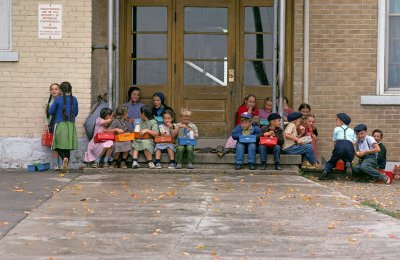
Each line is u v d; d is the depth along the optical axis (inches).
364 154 626.2
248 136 619.8
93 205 460.4
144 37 700.7
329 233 386.3
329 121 683.4
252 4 699.4
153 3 700.0
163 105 673.6
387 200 519.5
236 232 386.9
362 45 681.0
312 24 682.8
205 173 612.4
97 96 681.6
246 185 550.9
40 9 647.8
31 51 647.8
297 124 636.7
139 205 461.4
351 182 623.2
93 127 635.5
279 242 365.7
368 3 680.4
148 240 367.9
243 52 700.0
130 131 633.0
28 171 627.5
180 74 701.3
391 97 678.5
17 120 648.4
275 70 645.3
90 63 649.0
